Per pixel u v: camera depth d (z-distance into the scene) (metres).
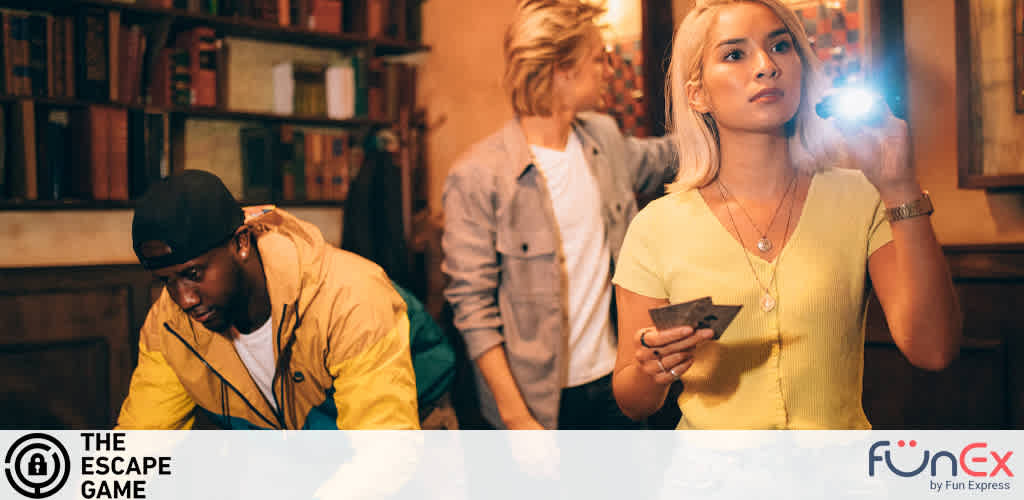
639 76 2.57
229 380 1.48
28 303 2.86
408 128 3.63
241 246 1.30
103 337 3.00
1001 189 2.10
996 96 2.06
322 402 1.54
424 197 3.76
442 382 1.82
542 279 1.93
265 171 3.46
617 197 2.04
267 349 1.46
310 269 1.38
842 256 1.01
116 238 3.26
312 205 3.64
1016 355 2.03
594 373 1.95
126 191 3.03
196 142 3.49
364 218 2.98
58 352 2.91
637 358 1.00
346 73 3.65
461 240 1.97
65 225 3.13
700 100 1.09
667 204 1.11
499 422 1.98
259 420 1.57
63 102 2.89
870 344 2.19
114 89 2.99
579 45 1.90
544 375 1.90
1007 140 2.05
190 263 1.18
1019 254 2.01
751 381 1.03
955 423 2.09
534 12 1.91
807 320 1.00
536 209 1.95
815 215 1.03
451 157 3.69
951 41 2.14
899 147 0.94
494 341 1.92
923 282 0.94
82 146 2.96
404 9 3.78
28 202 2.82
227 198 1.25
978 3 2.08
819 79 1.06
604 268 2.00
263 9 3.40
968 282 2.10
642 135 2.56
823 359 1.00
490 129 3.47
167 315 1.44
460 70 3.64
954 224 2.18
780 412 1.01
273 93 3.72
